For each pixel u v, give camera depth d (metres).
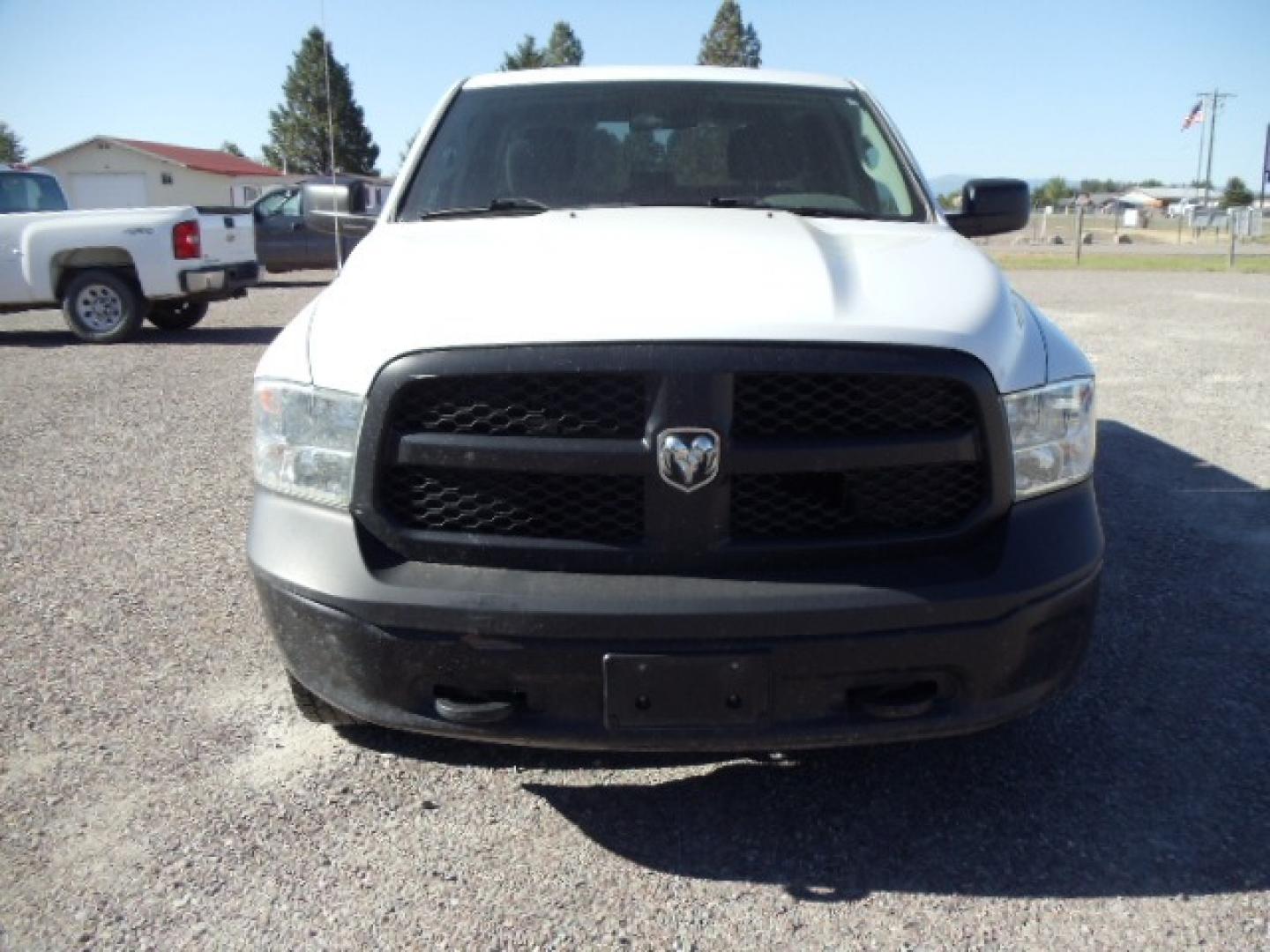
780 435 2.29
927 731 2.36
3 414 7.50
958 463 2.36
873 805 2.76
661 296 2.37
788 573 2.31
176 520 5.05
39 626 3.81
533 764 2.96
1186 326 11.44
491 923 2.33
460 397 2.32
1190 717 3.17
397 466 2.36
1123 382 8.28
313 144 55.53
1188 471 5.77
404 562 2.37
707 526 2.27
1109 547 4.59
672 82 3.99
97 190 50.84
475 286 2.52
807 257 2.68
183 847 2.58
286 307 15.58
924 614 2.27
